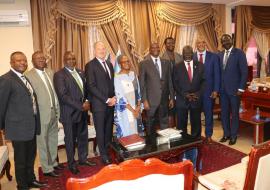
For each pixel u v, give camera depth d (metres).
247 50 5.88
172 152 2.55
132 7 4.51
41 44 3.98
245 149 3.58
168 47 3.97
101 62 3.10
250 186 1.46
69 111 2.89
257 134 3.61
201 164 3.01
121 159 2.42
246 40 5.64
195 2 4.98
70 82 2.90
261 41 6.01
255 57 6.09
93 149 3.77
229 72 3.66
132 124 3.30
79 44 4.25
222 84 3.74
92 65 3.05
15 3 3.78
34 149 2.74
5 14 3.70
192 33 5.17
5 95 2.41
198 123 3.57
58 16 4.04
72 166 3.04
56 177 2.99
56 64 4.13
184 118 3.57
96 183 1.07
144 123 3.57
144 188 1.15
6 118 2.49
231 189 1.86
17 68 2.50
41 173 3.11
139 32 4.59
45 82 2.85
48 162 2.99
